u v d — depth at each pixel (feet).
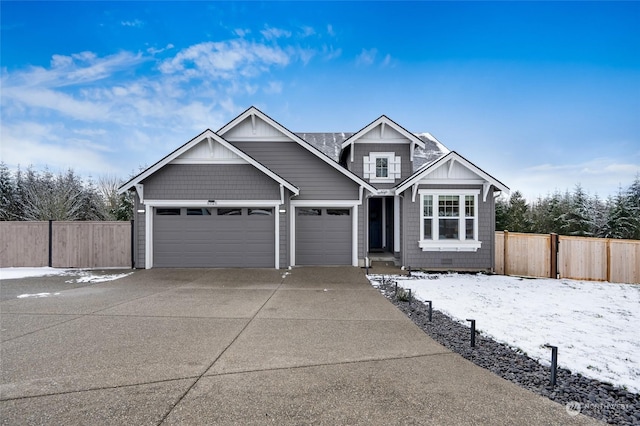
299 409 10.11
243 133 43.45
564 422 9.72
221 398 10.71
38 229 40.73
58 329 17.79
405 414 9.92
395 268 41.24
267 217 39.83
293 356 14.30
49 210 78.43
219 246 39.68
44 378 12.05
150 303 23.79
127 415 9.71
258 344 15.69
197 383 11.72
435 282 33.88
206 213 39.81
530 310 23.41
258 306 23.11
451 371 13.02
